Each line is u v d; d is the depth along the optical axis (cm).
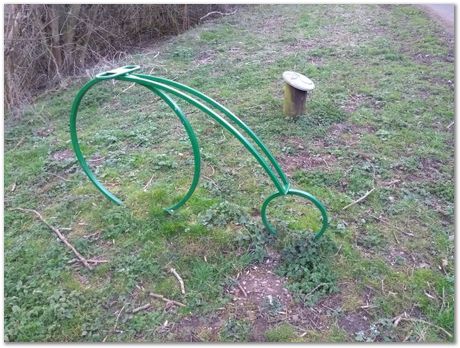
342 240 308
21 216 350
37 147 453
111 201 352
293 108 456
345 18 800
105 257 302
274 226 314
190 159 401
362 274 283
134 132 453
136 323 258
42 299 275
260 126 447
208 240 306
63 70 667
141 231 320
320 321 256
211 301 269
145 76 300
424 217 331
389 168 385
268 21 821
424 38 670
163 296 273
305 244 294
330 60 609
